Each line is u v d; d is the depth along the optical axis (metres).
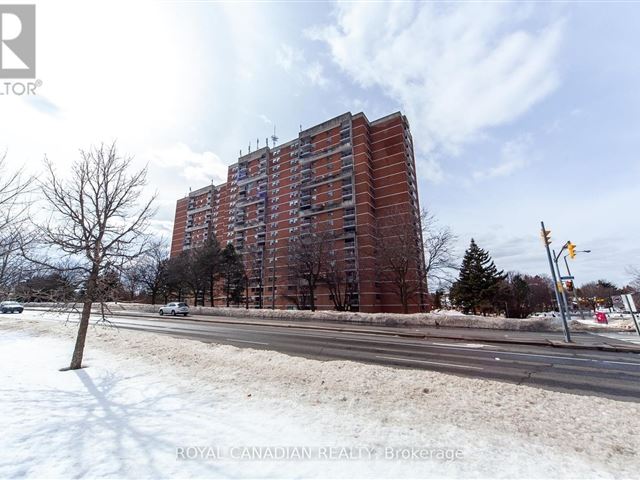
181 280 51.91
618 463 3.57
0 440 3.95
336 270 43.88
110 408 5.14
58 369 7.91
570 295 59.25
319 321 26.12
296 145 72.56
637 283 40.91
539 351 11.95
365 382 6.63
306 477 3.19
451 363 9.55
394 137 58.50
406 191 54.72
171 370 7.73
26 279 10.35
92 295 8.28
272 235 71.12
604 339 15.30
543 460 3.58
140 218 9.24
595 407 5.29
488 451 3.77
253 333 17.14
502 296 45.09
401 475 3.25
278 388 6.29
